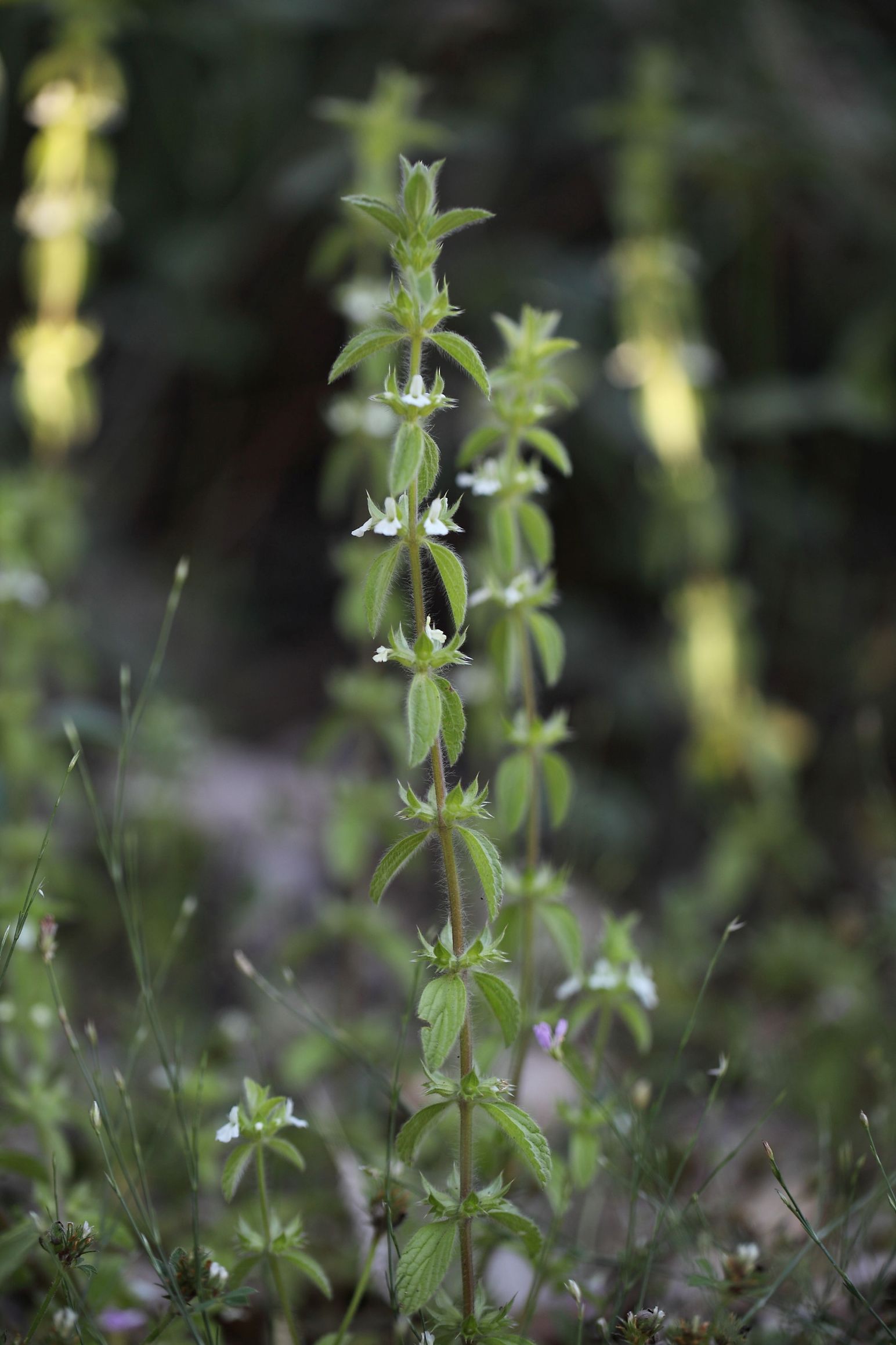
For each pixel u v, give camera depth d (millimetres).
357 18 6863
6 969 2271
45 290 4750
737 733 5430
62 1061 3293
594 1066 2602
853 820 6098
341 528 7598
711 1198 3215
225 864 4891
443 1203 1916
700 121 5891
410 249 1839
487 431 2582
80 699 5820
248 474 7531
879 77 7102
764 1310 2611
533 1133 1891
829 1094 3734
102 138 6848
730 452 7207
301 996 2752
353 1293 2834
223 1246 2758
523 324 2531
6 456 6566
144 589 6848
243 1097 3381
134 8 6531
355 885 3861
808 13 7039
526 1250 2377
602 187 6938
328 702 6934
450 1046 1833
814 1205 3096
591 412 6566
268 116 7027
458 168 6914
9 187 7047
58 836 4664
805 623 6949
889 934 4246
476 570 3895
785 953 4375
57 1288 2270
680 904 4887
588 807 5723
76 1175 2959
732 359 7133
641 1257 2508
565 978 3879
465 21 6547
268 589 7508
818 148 6418
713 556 5453
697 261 5777
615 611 7117
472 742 4297
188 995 4273
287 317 7230
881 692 6512
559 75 6895
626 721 6527
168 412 7543
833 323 7219
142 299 7141
